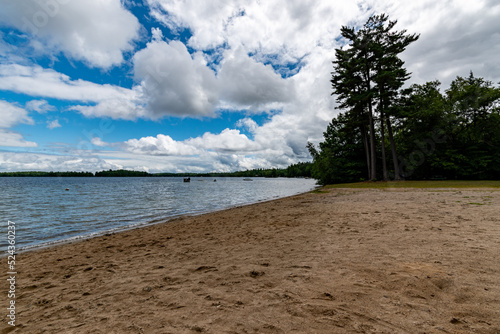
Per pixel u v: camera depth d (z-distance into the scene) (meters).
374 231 5.93
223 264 4.29
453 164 30.05
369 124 31.19
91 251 6.23
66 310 2.95
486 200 10.46
